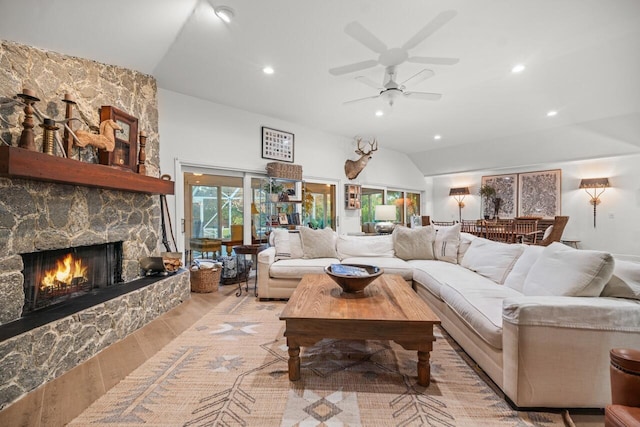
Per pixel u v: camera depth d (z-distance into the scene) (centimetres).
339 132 569
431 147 689
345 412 149
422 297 305
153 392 165
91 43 239
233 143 432
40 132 213
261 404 155
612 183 564
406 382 177
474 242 331
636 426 91
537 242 486
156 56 289
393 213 609
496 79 338
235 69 316
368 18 229
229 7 216
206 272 369
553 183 638
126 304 245
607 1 213
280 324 266
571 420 144
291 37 255
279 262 347
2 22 185
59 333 186
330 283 250
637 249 539
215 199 443
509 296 213
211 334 245
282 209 502
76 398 160
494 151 636
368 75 327
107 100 274
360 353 214
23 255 202
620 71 320
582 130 500
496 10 221
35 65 215
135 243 300
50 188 212
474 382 177
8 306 181
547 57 291
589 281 168
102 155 255
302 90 371
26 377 165
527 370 149
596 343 148
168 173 368
